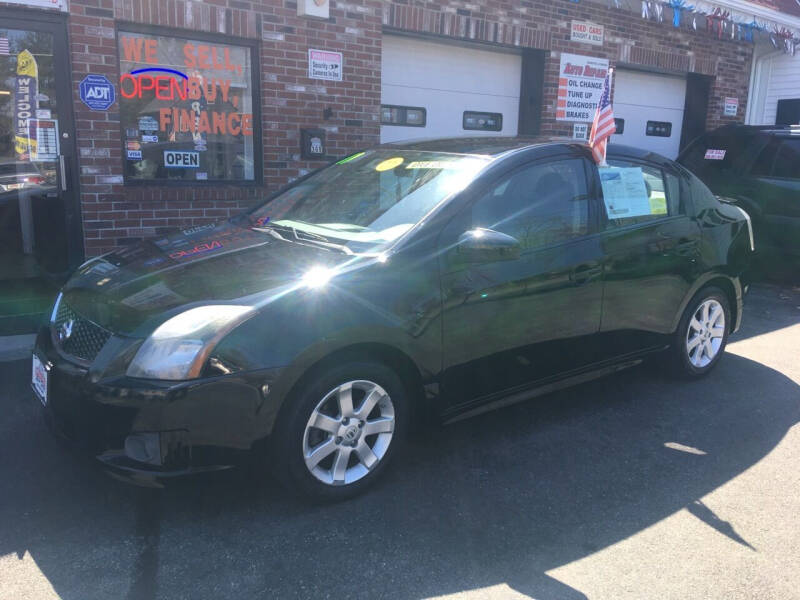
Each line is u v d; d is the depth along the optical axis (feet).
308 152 22.48
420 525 9.97
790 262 25.73
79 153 19.13
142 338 9.31
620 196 13.82
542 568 9.07
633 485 11.28
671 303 14.78
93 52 18.79
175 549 9.29
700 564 9.23
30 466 11.36
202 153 21.49
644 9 28.71
